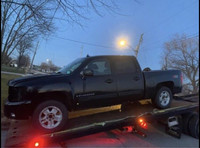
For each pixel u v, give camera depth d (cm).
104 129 344
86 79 342
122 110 423
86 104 341
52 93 310
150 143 386
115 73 381
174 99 575
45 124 301
